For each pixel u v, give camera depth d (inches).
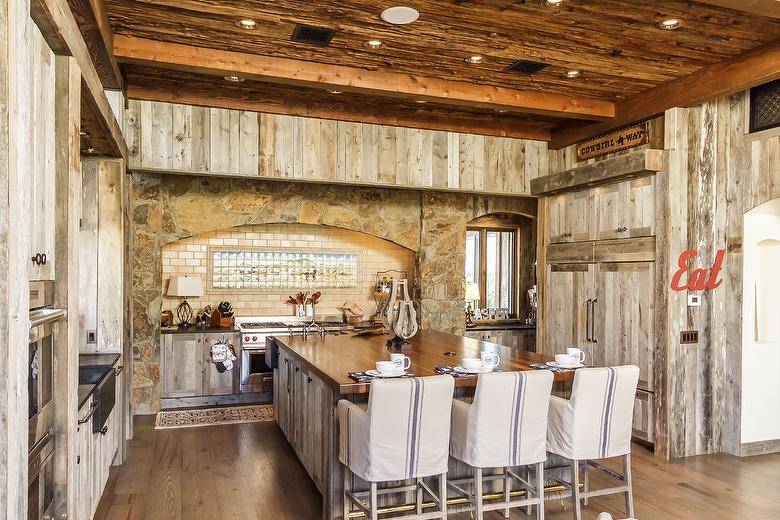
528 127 279.7
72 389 103.6
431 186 264.8
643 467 194.4
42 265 88.0
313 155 247.1
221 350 265.6
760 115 207.9
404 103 244.8
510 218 350.9
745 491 172.2
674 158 206.4
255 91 229.5
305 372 180.4
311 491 169.2
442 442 132.8
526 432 138.6
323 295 310.8
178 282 275.1
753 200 208.5
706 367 211.6
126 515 151.1
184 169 229.3
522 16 154.5
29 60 79.2
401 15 154.5
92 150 181.8
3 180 66.1
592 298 238.1
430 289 299.1
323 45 177.8
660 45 174.6
